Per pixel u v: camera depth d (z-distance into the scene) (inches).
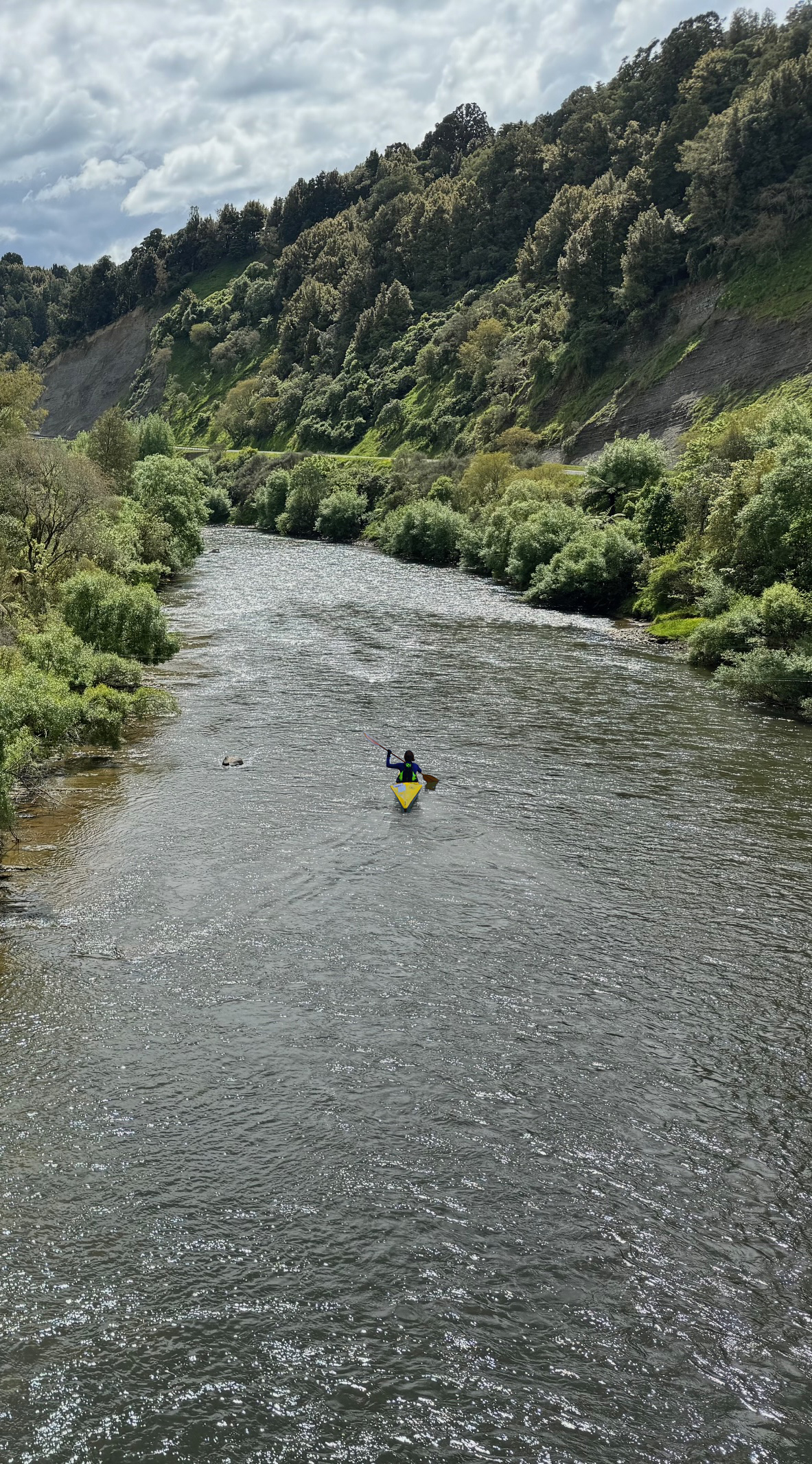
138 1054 574.9
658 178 5128.0
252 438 7253.9
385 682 1579.7
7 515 1920.5
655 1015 632.4
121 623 1614.2
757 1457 351.6
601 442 4227.4
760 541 1742.1
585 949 717.9
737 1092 557.0
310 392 7071.9
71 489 1956.2
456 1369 384.2
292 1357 387.5
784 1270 434.0
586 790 1070.4
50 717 1117.7
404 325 6963.6
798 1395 376.5
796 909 789.2
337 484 4530.0
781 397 3496.6
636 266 4549.7
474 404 5354.3
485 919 762.8
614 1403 372.2
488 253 7091.5
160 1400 368.5
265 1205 462.9
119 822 945.5
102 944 702.5
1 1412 362.0
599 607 2374.5
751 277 4111.7
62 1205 458.9
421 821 968.3
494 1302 414.6
